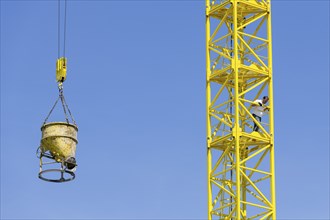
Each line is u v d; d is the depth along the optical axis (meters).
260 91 97.62
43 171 71.44
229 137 94.25
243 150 96.12
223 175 95.06
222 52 97.94
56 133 72.12
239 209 92.12
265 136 95.31
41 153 72.81
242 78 97.69
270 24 98.94
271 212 93.56
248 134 94.31
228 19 99.19
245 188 95.88
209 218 94.38
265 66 97.44
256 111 96.25
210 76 97.56
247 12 99.44
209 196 94.75
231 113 96.06
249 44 98.88
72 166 72.38
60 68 76.00
